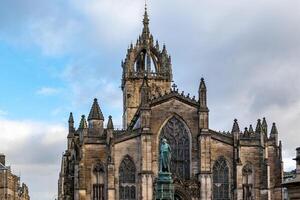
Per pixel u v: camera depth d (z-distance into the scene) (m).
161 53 194.38
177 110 147.62
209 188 143.50
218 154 146.75
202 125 146.12
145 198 140.62
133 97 190.38
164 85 191.50
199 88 148.25
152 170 143.00
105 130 148.62
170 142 146.38
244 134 152.38
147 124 144.12
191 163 146.00
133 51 193.38
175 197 143.75
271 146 151.88
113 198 140.25
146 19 198.38
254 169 146.50
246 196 145.25
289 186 58.91
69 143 177.50
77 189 140.12
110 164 141.12
